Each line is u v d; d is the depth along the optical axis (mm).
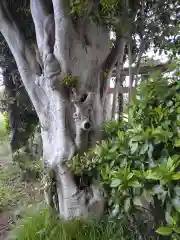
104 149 1472
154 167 1129
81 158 1711
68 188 1836
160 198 1060
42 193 2230
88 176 1784
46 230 1779
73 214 1843
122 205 1267
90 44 1827
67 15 1643
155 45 2014
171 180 976
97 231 1676
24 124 3303
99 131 1844
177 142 1087
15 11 2170
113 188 1304
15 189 2861
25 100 3180
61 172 1843
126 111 1513
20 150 3283
